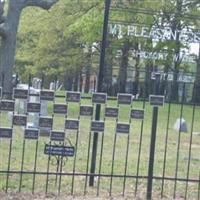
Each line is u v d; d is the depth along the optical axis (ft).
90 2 101.71
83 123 59.11
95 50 122.52
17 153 37.04
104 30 26.68
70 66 124.98
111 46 34.47
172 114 82.43
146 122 66.49
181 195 27.22
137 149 42.91
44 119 25.09
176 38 30.91
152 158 25.61
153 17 36.58
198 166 36.99
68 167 32.78
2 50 82.33
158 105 25.35
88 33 94.99
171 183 30.42
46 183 26.43
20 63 147.74
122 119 66.08
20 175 27.22
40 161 34.35
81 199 25.05
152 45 33.22
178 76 37.11
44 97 25.08
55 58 126.52
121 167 34.01
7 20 82.17
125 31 30.71
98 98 25.45
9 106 24.67
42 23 126.62
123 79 36.55
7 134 24.72
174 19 31.45
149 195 25.81
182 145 48.21
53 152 26.45
